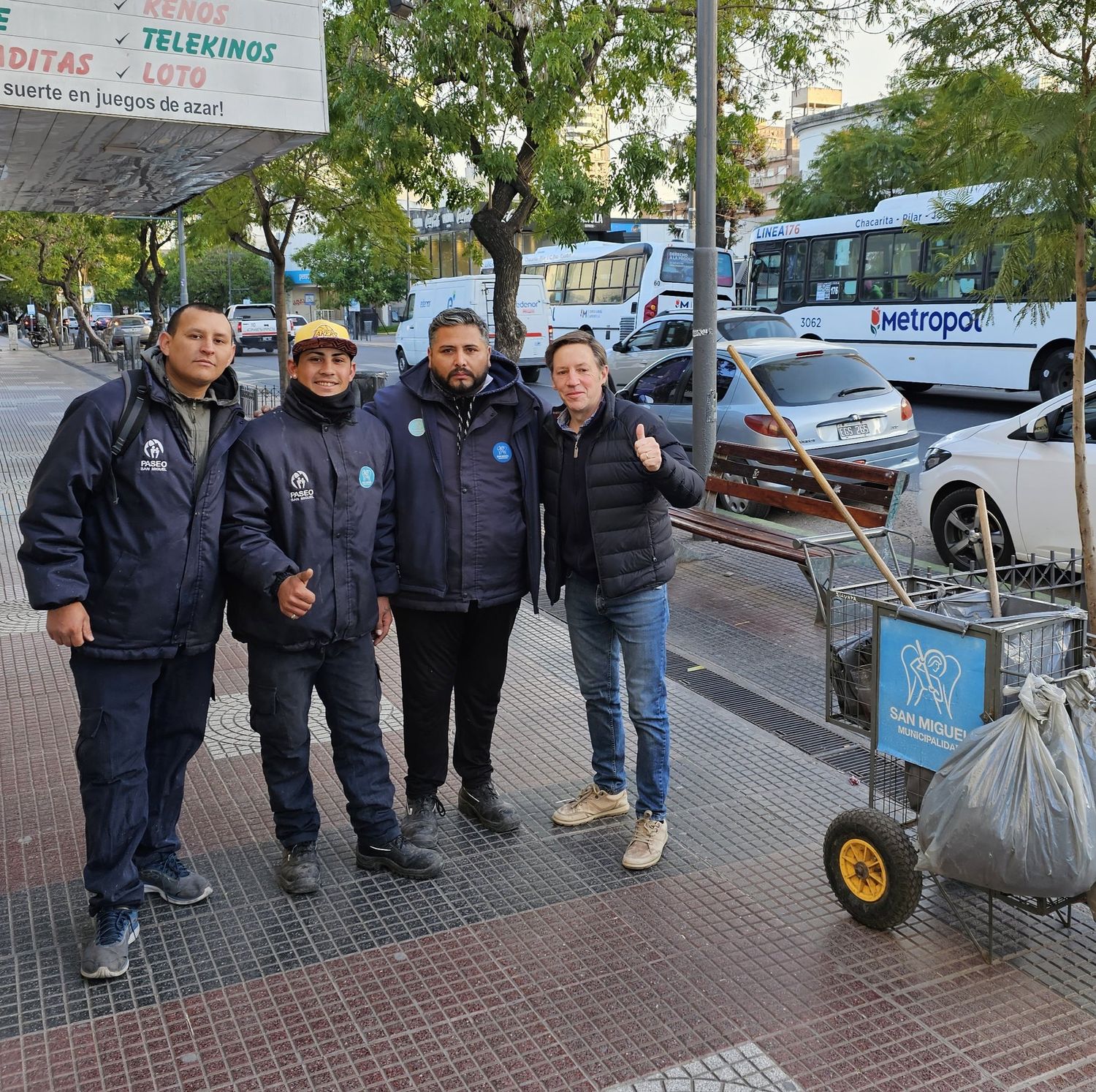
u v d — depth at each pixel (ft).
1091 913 11.00
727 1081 9.22
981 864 9.82
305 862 12.48
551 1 33.37
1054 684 9.97
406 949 11.25
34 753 16.25
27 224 106.42
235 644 21.63
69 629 10.32
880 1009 10.12
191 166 30.22
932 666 10.77
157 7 23.15
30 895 12.29
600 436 12.55
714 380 28.71
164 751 11.87
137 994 10.57
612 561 12.58
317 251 182.70
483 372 12.62
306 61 24.91
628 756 16.02
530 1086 9.21
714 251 28.17
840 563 26.63
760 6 36.94
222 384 11.32
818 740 16.58
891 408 32.09
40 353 164.86
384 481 12.46
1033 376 54.85
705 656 20.63
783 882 12.43
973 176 17.49
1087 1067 9.30
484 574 12.87
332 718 12.62
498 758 16.06
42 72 22.29
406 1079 9.34
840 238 65.10
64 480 10.19
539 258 93.86
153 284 79.82
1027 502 24.25
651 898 12.17
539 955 11.09
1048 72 16.96
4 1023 10.16
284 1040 9.86
